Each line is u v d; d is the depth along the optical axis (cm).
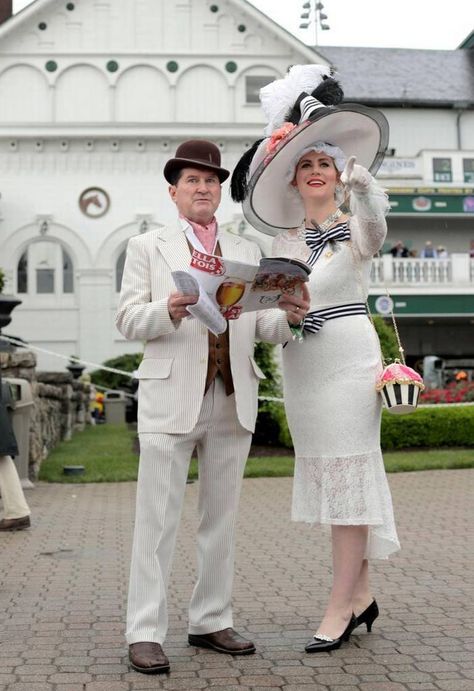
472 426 1477
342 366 418
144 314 388
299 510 429
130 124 2977
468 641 418
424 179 3297
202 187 412
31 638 429
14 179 2991
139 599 388
